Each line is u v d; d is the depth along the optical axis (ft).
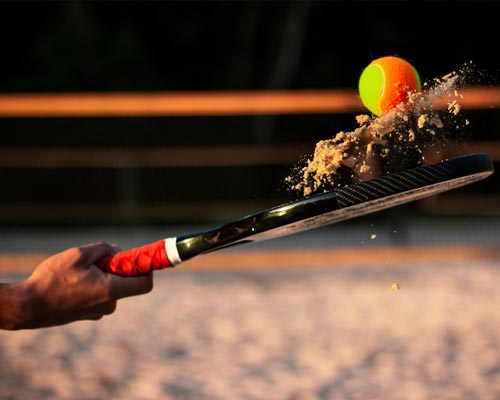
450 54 75.87
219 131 66.54
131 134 64.23
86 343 20.83
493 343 20.61
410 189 6.49
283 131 66.85
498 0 73.82
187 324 23.12
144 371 18.57
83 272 6.07
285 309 25.26
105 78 69.05
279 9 76.79
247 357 19.70
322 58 76.79
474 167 6.54
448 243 45.01
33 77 68.95
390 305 25.68
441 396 16.60
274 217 6.51
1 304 5.94
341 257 30.32
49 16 76.48
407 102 6.98
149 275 6.37
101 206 56.03
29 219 57.93
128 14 78.33
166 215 54.65
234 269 33.40
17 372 18.37
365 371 18.42
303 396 16.76
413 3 75.05
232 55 78.43
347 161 6.93
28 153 57.52
